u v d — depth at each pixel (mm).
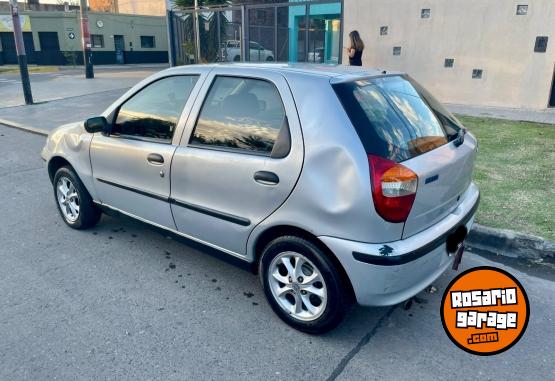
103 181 4086
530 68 9680
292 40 13828
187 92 3453
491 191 5230
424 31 10586
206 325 3100
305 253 2816
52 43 35031
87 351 2836
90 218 4508
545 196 5062
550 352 2826
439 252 2869
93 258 4039
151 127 3664
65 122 10484
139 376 2625
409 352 2840
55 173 4758
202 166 3215
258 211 2967
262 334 3006
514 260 3990
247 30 13773
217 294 3484
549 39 9344
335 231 2641
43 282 3643
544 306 3291
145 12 44375
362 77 3039
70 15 34625
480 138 7574
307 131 2734
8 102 13992
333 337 2982
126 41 38125
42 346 2879
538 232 4156
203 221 3332
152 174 3598
